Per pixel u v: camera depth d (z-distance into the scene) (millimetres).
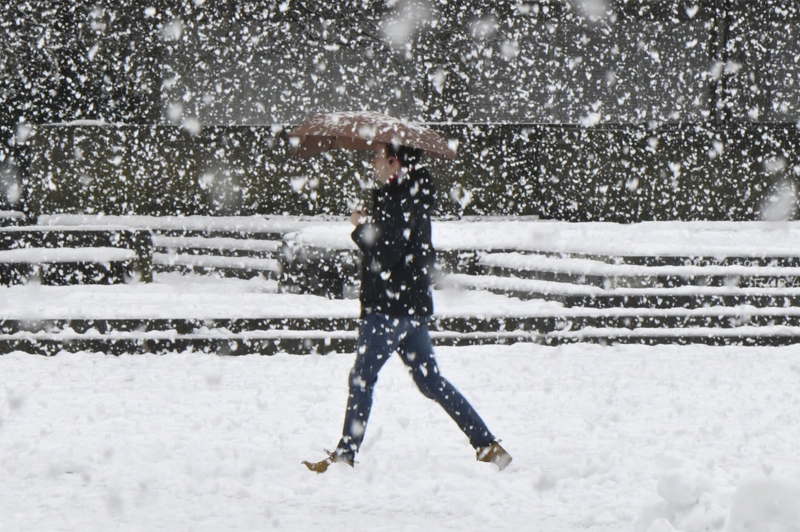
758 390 21781
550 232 36281
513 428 18000
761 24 45406
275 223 41438
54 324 26703
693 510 10102
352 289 33312
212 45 46156
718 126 43594
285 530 12039
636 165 42719
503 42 46156
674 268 29984
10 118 43719
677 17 45688
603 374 23594
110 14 42656
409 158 14719
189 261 41062
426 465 15070
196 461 15352
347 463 14797
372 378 14711
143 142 42625
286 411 19578
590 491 13648
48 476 14586
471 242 34812
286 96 46719
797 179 42750
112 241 37562
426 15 45969
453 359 25500
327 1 45594
